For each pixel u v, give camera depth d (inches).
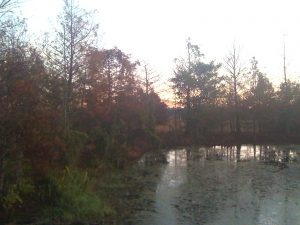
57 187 765.3
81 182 846.5
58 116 908.0
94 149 1273.4
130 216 764.6
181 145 2306.8
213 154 1865.2
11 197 706.2
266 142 2466.8
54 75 1076.5
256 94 2677.2
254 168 1398.9
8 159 726.5
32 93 729.0
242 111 2667.3
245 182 1128.2
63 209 725.3
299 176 1222.3
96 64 1337.4
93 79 1347.2
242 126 2753.4
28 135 741.9
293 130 2640.3
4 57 745.0
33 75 797.2
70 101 1222.9
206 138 2504.9
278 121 2637.8
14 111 710.5
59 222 682.2
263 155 1800.0
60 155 909.8
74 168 940.6
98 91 1389.0
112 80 1582.2
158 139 1995.6
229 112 2689.5
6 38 932.6
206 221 744.3
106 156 1306.6
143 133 1872.5
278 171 1325.0
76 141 1045.8
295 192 989.2
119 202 864.3
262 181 1141.1
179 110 2650.1
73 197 758.5
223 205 863.1
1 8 759.1
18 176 749.3
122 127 1517.0
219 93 2664.9
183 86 2628.0
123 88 1648.6
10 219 677.9
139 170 1349.7
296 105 2625.5
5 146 710.5
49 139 799.1
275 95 2674.7
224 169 1381.6
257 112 2655.0
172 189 1028.5
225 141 2470.5
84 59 1274.6
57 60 1192.2
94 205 763.4
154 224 717.9
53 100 964.0
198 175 1254.9
